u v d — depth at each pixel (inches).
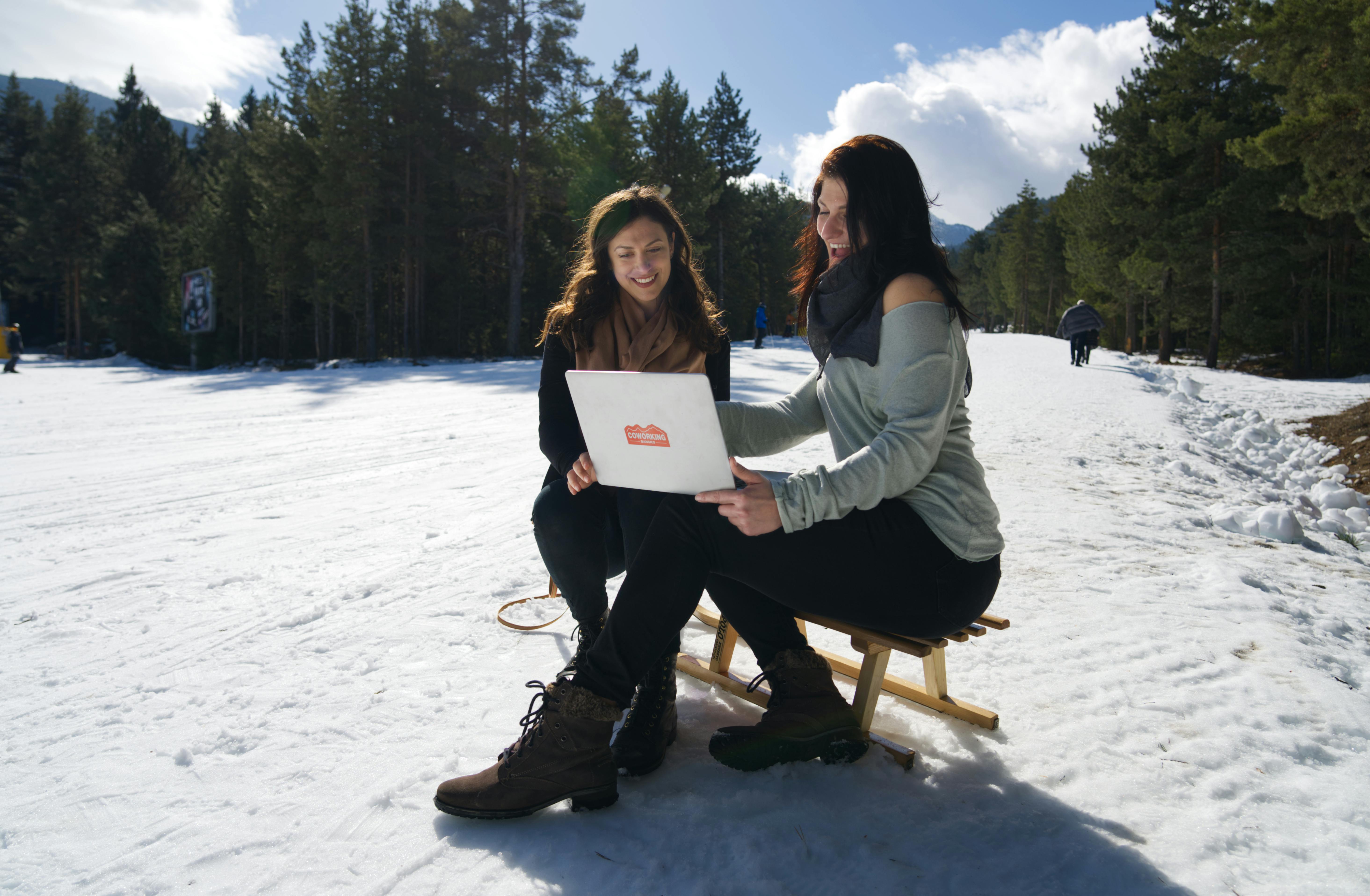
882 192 63.1
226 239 1486.2
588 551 79.0
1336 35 474.3
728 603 73.6
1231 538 169.3
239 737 75.9
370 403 458.3
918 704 84.0
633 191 83.0
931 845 58.6
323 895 52.9
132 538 161.9
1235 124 935.7
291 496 204.4
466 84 1146.7
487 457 260.5
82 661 96.9
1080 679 90.0
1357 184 510.0
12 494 208.8
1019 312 2701.8
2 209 2306.8
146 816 62.8
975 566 65.3
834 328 68.4
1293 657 96.6
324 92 1162.6
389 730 76.7
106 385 689.0
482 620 108.9
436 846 58.5
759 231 2303.2
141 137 2199.8
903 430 59.6
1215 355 1019.3
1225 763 70.9
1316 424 398.6
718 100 1803.6
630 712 71.4
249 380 725.3
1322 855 56.9
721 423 80.7
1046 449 285.3
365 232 1167.6
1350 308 1001.5
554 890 53.0
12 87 2394.2
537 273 1560.0
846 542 62.1
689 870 55.0
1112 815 63.0
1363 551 177.2
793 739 68.0
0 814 63.4
